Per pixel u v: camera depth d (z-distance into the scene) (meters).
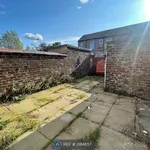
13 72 3.22
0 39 11.41
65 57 5.45
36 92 3.87
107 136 1.71
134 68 3.47
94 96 3.61
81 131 1.81
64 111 2.53
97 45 19.19
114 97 3.54
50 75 4.64
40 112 2.45
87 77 7.09
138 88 3.46
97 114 2.42
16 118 2.17
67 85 4.98
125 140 1.63
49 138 1.63
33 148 1.44
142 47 3.26
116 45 3.75
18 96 3.25
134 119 2.23
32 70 3.82
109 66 4.00
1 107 2.65
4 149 1.41
